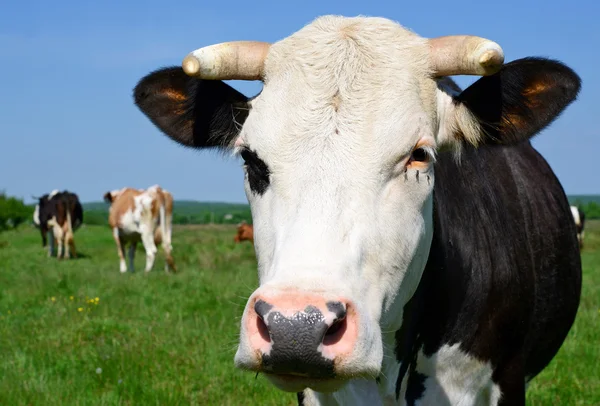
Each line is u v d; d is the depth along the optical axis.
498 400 4.45
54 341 9.28
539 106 3.84
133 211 21.30
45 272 18.31
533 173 5.32
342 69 3.58
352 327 2.96
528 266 4.63
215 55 3.77
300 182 3.32
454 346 4.21
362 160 3.35
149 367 7.91
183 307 11.77
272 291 2.93
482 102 3.85
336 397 4.13
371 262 3.28
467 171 4.56
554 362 8.14
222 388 7.37
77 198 28.52
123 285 14.86
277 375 2.98
